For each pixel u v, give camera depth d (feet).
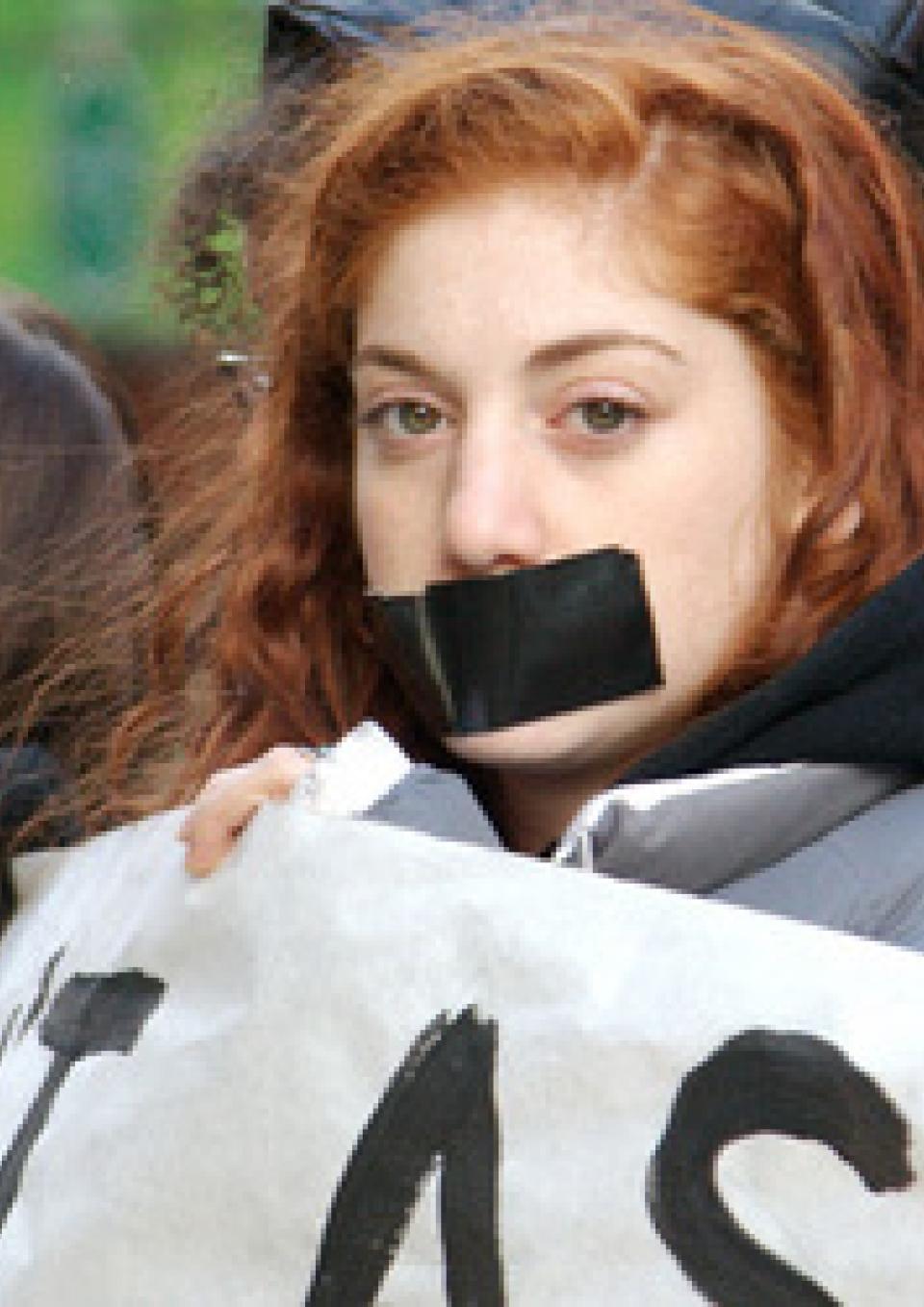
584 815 19.89
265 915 19.60
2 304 32.12
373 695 24.59
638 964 17.97
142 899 20.89
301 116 26.37
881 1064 16.84
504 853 18.93
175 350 31.73
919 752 19.97
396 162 21.29
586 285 20.62
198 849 20.33
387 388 21.18
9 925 23.29
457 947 18.62
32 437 30.50
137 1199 19.30
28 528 30.07
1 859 23.54
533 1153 17.88
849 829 19.94
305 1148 18.71
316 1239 18.56
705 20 22.94
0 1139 20.68
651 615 20.66
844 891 19.63
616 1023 17.76
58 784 28.71
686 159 20.94
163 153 32.45
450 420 21.04
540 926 18.39
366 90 22.97
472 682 20.88
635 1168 17.47
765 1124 17.11
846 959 17.39
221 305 27.76
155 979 20.38
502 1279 17.79
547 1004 18.12
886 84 25.39
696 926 17.93
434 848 19.16
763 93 21.42
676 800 19.77
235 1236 18.90
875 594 20.31
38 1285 19.52
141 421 32.50
